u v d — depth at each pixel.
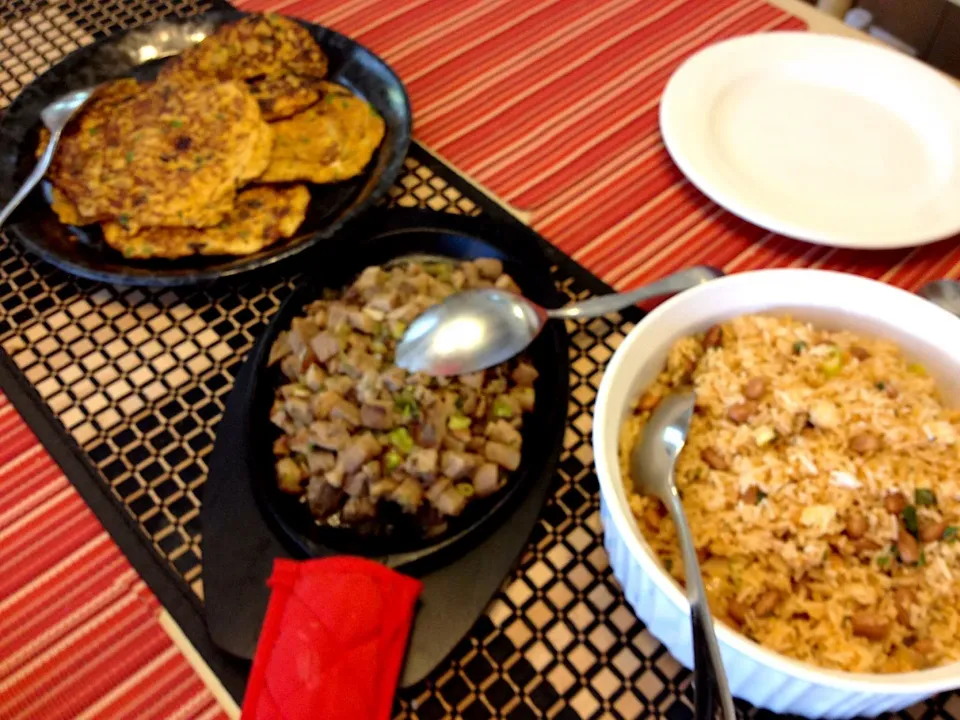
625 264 0.56
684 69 0.62
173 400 0.50
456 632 0.41
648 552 0.35
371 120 0.62
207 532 0.44
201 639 0.42
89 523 0.46
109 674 0.41
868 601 0.37
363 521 0.44
